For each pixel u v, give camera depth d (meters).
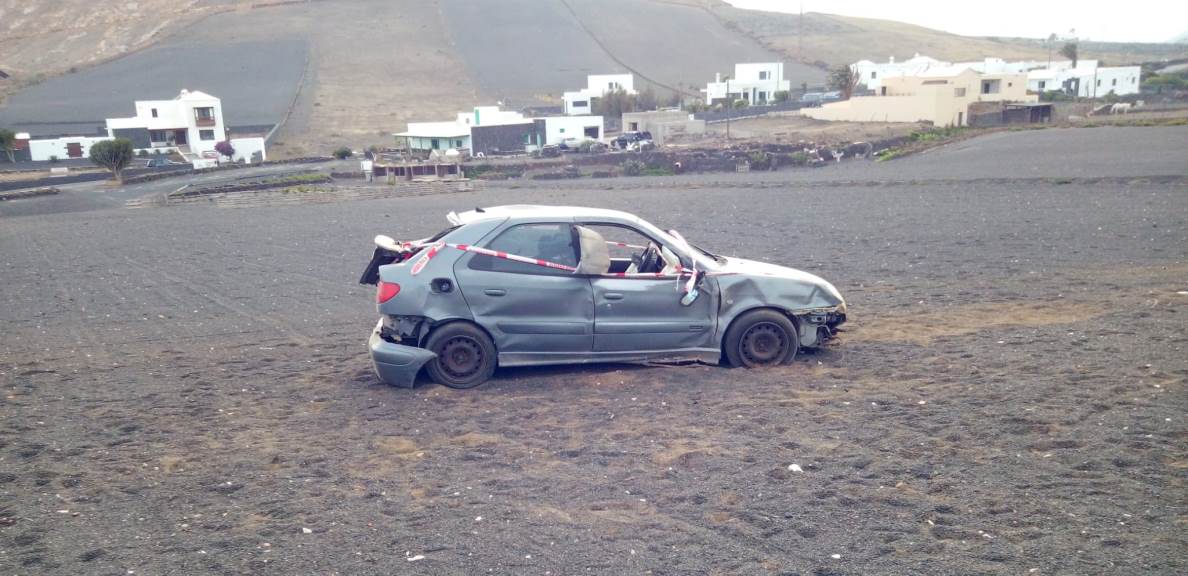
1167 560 4.49
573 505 5.64
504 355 8.52
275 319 13.12
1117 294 11.64
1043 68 112.81
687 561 4.82
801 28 186.00
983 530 4.98
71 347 11.52
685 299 8.56
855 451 6.33
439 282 8.36
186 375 9.64
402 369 8.35
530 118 91.25
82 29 171.50
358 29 159.75
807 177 43.06
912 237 19.06
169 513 5.70
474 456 6.59
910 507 5.35
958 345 9.33
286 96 111.81
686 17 188.12
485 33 160.75
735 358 8.78
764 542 5.00
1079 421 6.59
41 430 7.61
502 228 8.59
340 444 7.01
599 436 6.93
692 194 35.91
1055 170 33.19
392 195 46.34
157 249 24.19
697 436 6.82
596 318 8.50
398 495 5.89
